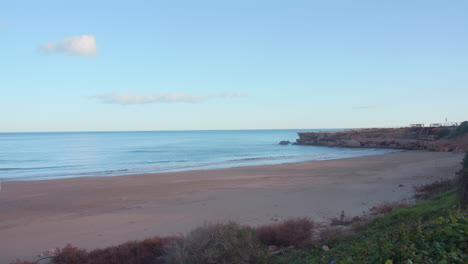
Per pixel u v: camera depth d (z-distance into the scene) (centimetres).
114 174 3378
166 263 850
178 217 1455
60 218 1499
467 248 471
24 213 1611
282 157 5441
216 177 2836
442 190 1619
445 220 594
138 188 2298
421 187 1917
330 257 712
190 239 831
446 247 473
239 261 763
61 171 3753
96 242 1121
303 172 3089
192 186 2345
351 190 2045
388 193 1898
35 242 1146
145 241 979
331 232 1023
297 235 1008
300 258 821
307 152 6588
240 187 2264
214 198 1889
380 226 990
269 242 1013
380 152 6078
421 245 501
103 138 15862
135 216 1493
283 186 2270
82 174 3434
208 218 1419
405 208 1212
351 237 924
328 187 2181
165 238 1007
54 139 14512
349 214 1436
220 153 6556
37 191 2225
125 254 905
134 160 5141
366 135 8181
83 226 1342
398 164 3575
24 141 12469
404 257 473
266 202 1747
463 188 1109
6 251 1055
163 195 2020
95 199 1936
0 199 1959
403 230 640
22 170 3881
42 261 945
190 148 8212
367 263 523
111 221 1410
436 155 4612
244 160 5016
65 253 930
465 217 595
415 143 6309
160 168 3959
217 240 802
